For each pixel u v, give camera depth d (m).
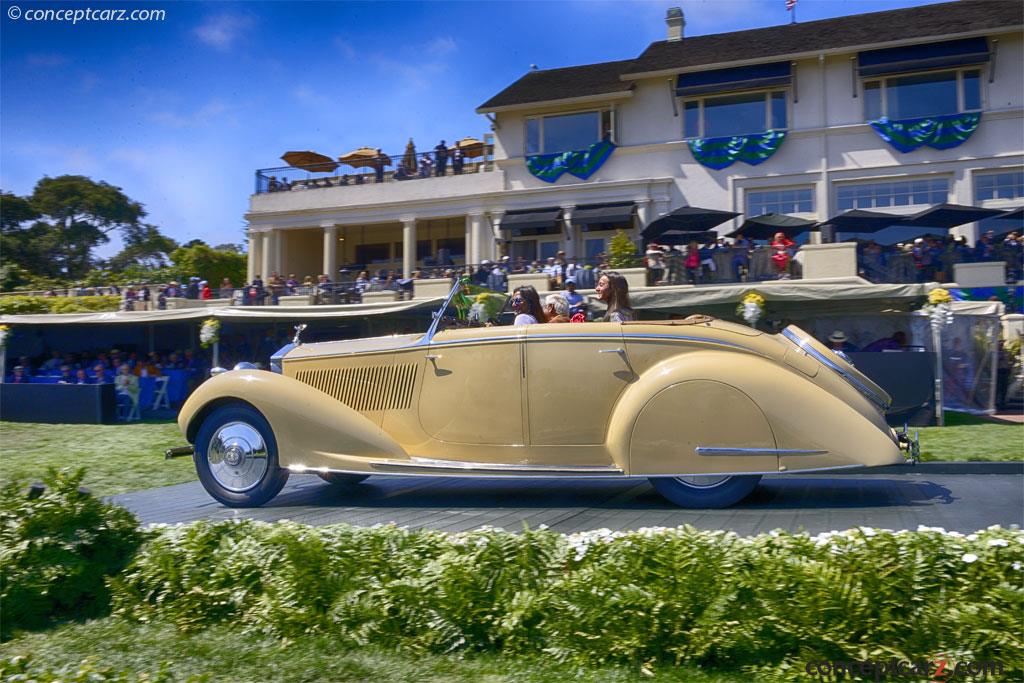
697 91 22.95
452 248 28.94
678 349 5.10
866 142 22.05
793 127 22.62
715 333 5.12
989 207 21.16
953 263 17.61
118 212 46.88
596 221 23.27
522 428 5.22
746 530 4.21
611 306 5.75
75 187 45.84
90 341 24.02
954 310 13.73
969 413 12.87
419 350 5.51
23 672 2.63
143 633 3.09
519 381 5.24
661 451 5.00
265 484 5.57
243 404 5.68
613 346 5.14
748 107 23.16
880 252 16.94
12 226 44.34
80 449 10.92
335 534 3.31
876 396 5.14
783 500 5.26
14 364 22.78
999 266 17.00
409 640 2.83
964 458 7.20
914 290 12.95
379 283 21.28
